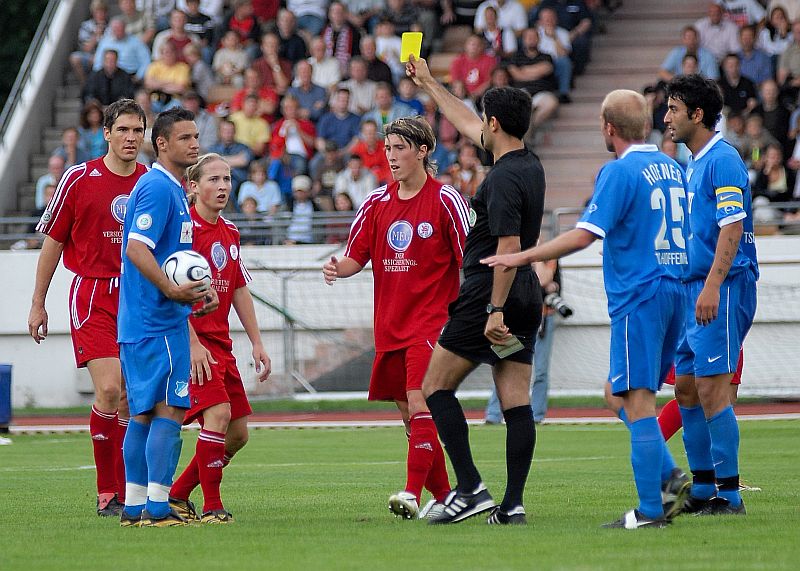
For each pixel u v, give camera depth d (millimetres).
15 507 23141
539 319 18859
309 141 61062
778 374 54219
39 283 23625
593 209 17469
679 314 18062
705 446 20391
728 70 59656
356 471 30297
